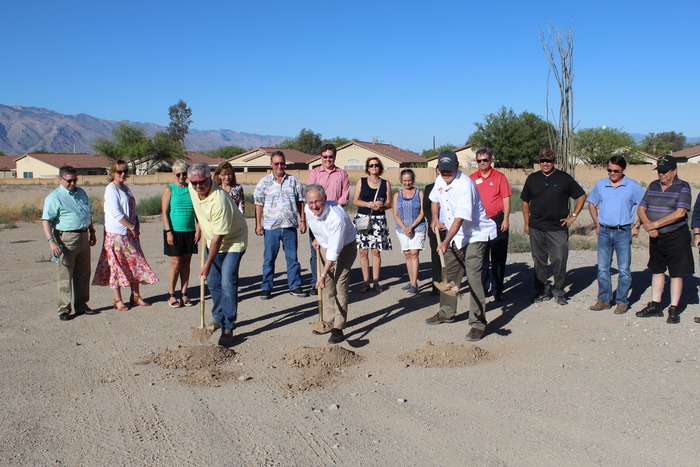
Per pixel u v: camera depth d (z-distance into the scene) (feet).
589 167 182.39
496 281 25.67
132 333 21.84
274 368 18.08
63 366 18.39
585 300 25.04
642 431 13.21
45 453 12.91
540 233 24.52
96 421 14.49
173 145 267.80
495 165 207.72
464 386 16.22
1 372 17.85
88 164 280.51
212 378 17.15
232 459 12.55
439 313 22.58
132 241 25.14
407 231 26.71
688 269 20.94
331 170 27.73
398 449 12.82
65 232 23.39
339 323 20.52
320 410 14.94
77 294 24.43
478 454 12.51
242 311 24.89
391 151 237.25
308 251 41.78
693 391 15.20
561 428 13.53
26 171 273.13
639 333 20.31
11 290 29.81
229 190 27.99
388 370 17.70
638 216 21.98
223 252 20.45
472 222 20.24
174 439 13.50
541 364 17.75
